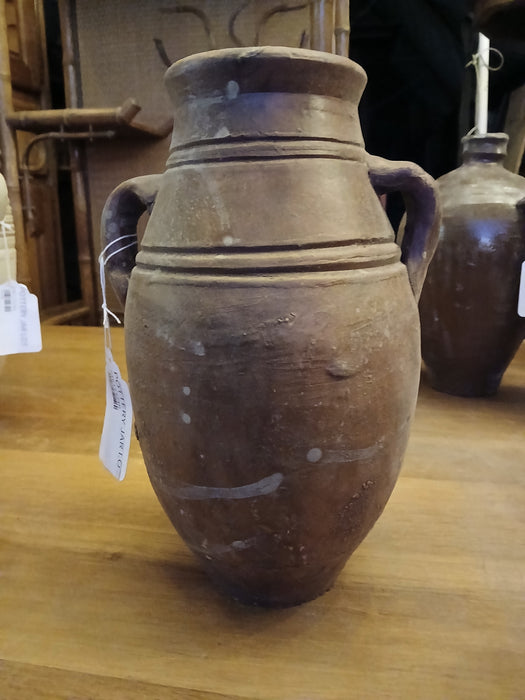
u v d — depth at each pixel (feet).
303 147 1.76
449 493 2.93
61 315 6.26
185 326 1.74
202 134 1.80
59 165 6.99
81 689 1.84
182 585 2.33
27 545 2.60
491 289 3.64
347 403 1.75
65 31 5.76
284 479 1.79
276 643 2.02
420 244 2.03
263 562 1.97
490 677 1.86
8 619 2.15
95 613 2.18
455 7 5.07
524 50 3.82
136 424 2.06
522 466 3.19
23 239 5.73
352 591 2.26
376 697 1.79
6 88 5.34
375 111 5.79
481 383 4.10
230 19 5.18
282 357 1.68
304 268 1.69
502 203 3.58
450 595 2.23
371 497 1.95
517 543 2.54
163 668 1.92
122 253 2.17
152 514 2.84
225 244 1.71
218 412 1.74
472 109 5.51
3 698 1.82
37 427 3.83
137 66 5.71
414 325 1.95
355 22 5.49
